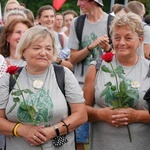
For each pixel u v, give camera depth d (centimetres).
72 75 698
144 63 729
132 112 705
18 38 830
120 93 701
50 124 682
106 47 891
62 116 684
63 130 679
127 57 721
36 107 672
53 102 677
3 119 688
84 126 955
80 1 962
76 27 968
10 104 682
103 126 729
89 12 959
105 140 729
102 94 707
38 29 684
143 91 710
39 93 677
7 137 698
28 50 680
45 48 679
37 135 664
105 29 953
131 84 712
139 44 731
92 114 726
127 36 715
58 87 686
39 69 685
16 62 838
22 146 684
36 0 3281
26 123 680
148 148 727
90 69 740
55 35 710
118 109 707
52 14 1250
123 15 722
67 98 691
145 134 721
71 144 698
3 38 841
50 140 681
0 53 845
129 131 716
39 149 678
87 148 1077
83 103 698
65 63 998
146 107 714
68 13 1570
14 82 686
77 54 949
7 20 909
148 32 980
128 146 720
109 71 707
